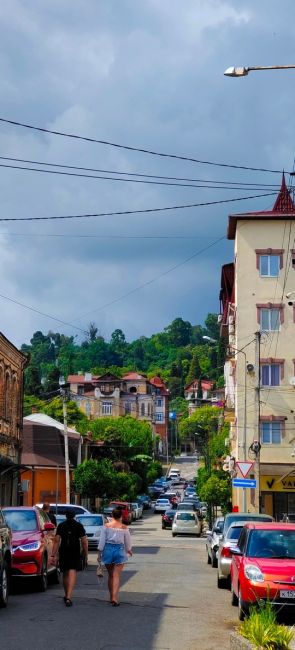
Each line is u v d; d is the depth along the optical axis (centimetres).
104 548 1673
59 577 2392
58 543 1669
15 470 4575
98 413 15988
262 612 1139
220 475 6612
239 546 1698
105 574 2402
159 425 18325
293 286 5472
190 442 19725
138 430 10319
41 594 1894
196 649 1227
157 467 10581
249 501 5178
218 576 2128
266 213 5575
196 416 17100
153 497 11994
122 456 10000
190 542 4844
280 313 5441
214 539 2816
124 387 16425
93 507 7494
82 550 1694
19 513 2069
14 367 4625
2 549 1620
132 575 2445
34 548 1927
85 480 6775
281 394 5359
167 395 18662
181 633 1371
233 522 2411
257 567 1527
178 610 1655
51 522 2308
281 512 5194
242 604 1507
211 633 1383
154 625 1444
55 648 1195
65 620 1466
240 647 1056
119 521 1697
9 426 4531
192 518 5634
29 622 1438
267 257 5509
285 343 5412
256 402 3894
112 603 1666
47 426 6800
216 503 6300
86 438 8156
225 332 6650
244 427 4706
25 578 1934
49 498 6512
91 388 16250
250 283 5484
